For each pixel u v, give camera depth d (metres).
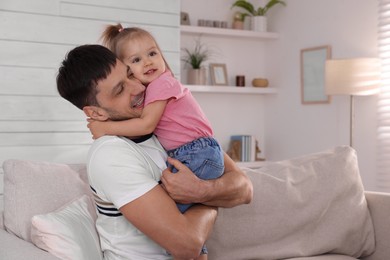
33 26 3.28
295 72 5.32
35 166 2.00
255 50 5.71
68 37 3.40
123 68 1.66
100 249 1.75
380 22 4.39
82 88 1.61
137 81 1.74
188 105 1.75
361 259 2.60
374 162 4.48
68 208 1.82
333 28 4.88
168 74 1.75
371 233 2.57
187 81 5.21
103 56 1.62
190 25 5.26
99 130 1.62
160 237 1.49
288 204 2.39
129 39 1.84
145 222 1.49
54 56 3.35
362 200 2.57
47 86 3.33
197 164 1.67
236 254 2.27
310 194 2.46
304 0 5.19
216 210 1.67
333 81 4.31
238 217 2.29
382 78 4.39
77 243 1.70
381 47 4.40
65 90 1.65
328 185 2.50
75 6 3.41
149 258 1.64
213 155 1.69
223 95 5.54
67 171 2.05
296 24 5.30
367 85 4.20
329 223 2.46
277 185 2.40
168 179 1.57
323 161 2.58
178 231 1.49
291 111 5.39
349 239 2.49
